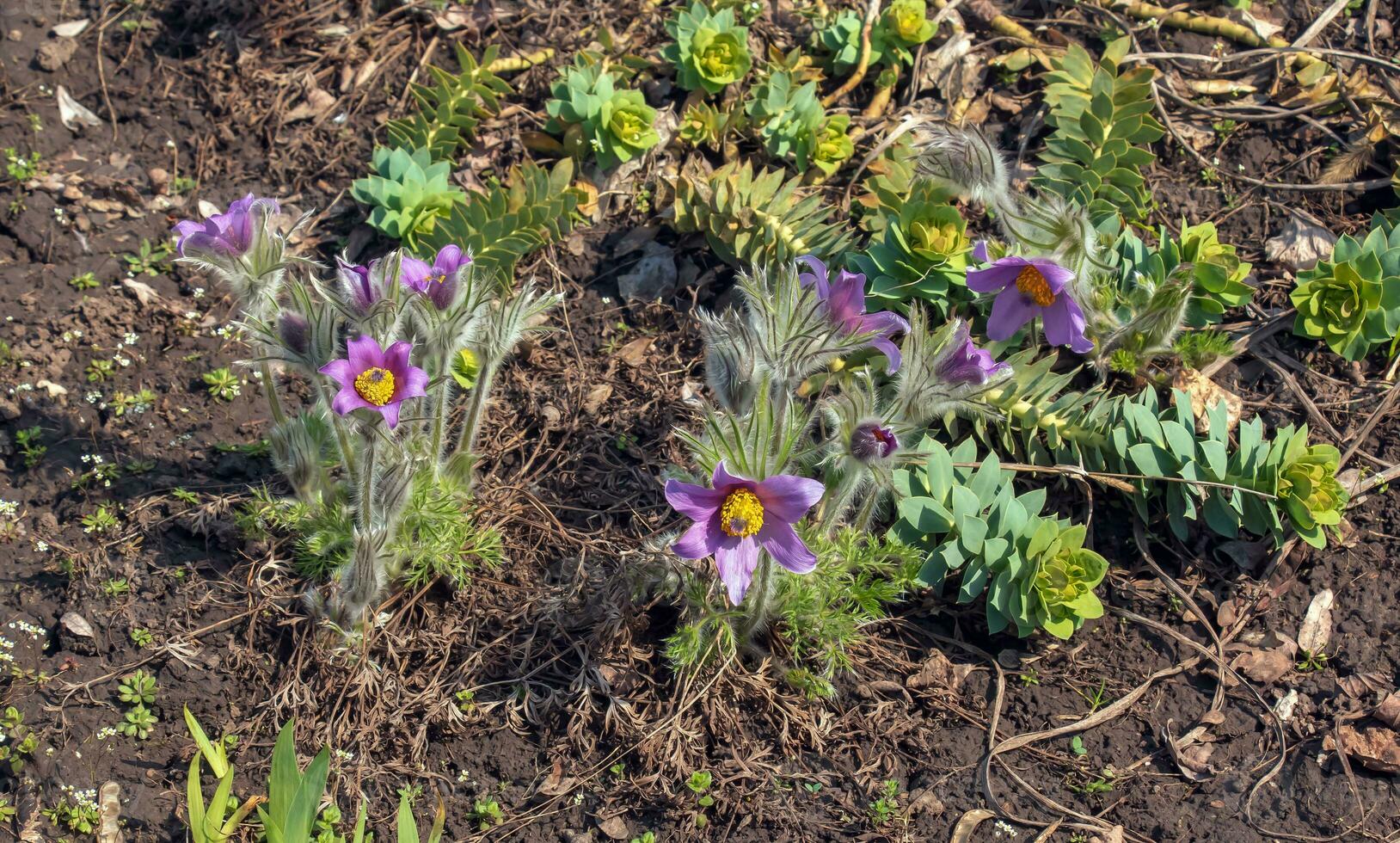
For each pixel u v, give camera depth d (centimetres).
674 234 184
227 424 175
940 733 163
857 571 165
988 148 168
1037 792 161
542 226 180
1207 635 166
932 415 160
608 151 185
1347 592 167
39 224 185
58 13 199
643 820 160
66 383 177
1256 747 162
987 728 163
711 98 190
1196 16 193
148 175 190
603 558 168
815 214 181
